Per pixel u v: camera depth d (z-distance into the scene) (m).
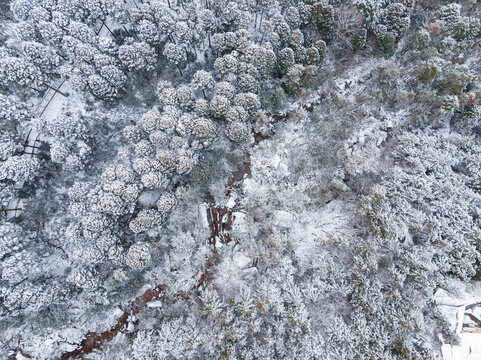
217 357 24.62
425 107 29.30
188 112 27.45
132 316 27.72
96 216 24.12
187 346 24.41
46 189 27.92
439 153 28.31
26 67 25.14
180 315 26.67
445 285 26.27
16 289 23.86
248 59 27.09
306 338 24.22
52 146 25.56
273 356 24.16
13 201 27.12
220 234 29.02
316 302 25.98
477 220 26.94
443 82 29.03
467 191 27.19
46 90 28.64
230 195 29.31
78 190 24.73
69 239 26.75
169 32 26.94
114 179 24.92
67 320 26.55
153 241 26.92
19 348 25.80
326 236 27.52
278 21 27.62
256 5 29.61
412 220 26.47
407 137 29.11
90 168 27.94
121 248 25.42
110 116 29.00
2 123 25.88
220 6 28.81
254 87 27.45
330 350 24.64
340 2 28.92
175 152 25.45
